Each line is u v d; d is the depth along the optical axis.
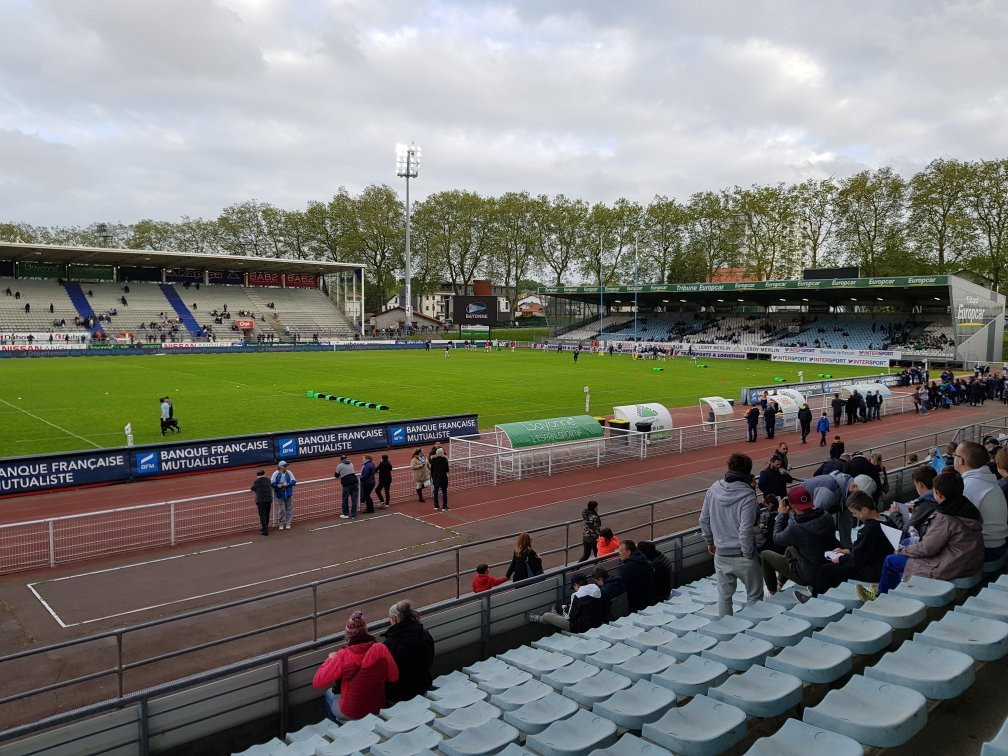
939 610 6.18
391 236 108.19
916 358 63.12
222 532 15.26
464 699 6.35
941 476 5.92
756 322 86.56
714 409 27.45
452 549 9.80
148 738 6.55
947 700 4.75
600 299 89.44
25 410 32.78
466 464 20.09
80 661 9.26
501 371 56.16
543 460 21.30
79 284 84.88
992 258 70.94
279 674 7.37
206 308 89.94
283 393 40.03
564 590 9.84
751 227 88.31
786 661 5.07
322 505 17.27
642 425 24.50
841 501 9.64
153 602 11.48
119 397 37.50
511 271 114.00
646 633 7.21
